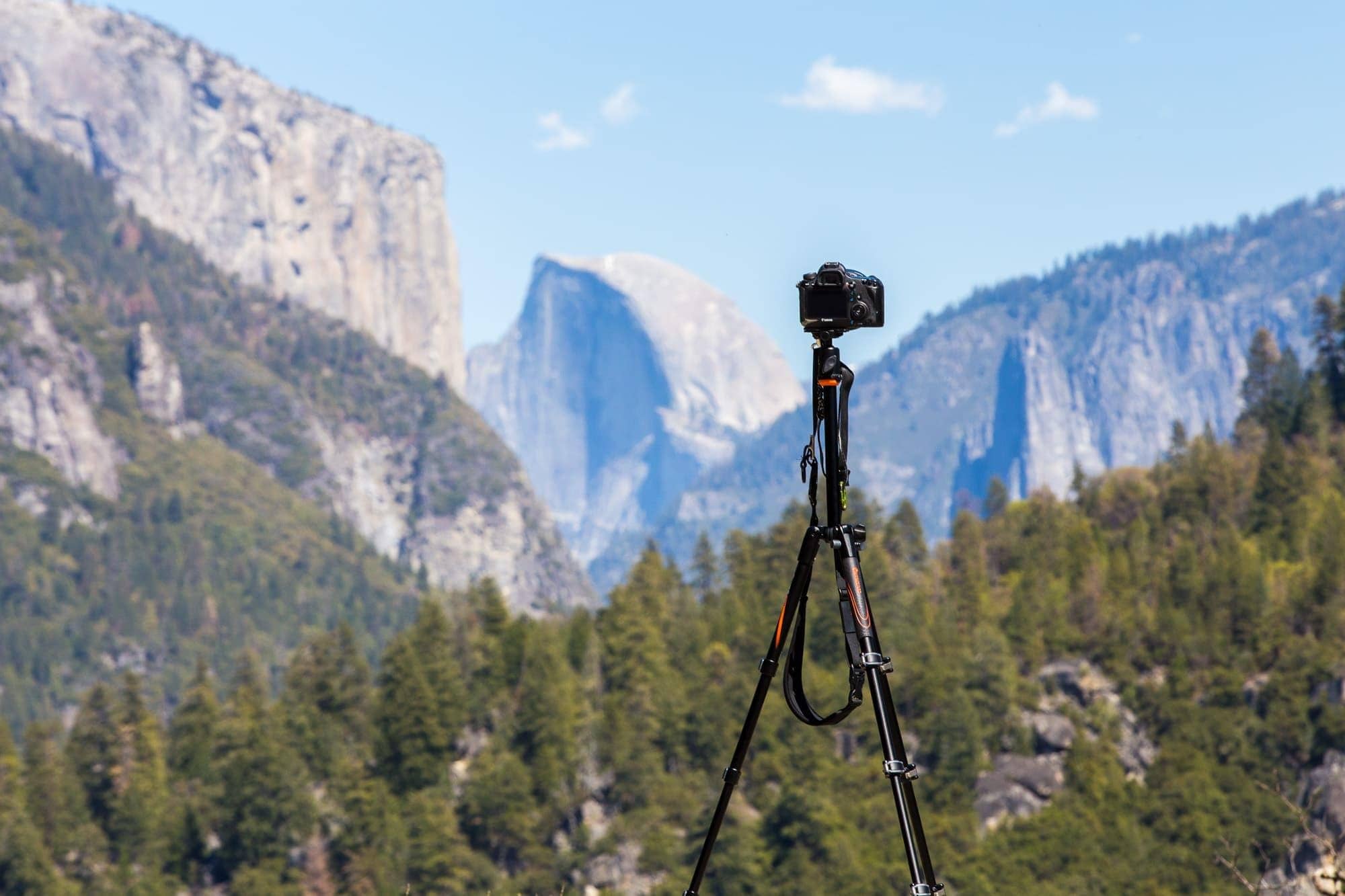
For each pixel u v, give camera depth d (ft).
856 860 376.89
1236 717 467.93
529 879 407.64
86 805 414.41
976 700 476.95
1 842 364.79
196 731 449.89
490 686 492.13
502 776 422.00
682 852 392.88
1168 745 464.24
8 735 426.51
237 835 390.21
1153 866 393.09
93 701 433.48
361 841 392.88
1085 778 444.55
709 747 445.78
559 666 491.72
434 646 480.23
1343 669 454.40
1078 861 401.29
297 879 386.11
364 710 477.77
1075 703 505.25
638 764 436.35
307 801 396.37
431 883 391.65
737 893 367.66
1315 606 503.20
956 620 538.47
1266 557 571.69
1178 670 492.95
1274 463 604.08
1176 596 544.62
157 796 412.98
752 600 554.87
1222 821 402.31
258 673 492.54
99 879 381.19
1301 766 438.81
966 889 390.83
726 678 473.67
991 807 435.12
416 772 431.84
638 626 516.73
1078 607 547.90
